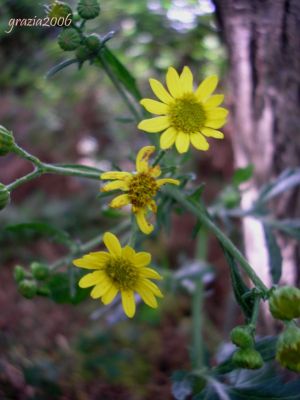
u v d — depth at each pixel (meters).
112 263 0.14
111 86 0.43
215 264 0.31
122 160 0.39
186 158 0.17
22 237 0.33
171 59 0.36
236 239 0.28
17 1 0.30
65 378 0.23
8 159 0.39
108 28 0.36
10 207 0.35
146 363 0.25
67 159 0.40
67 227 0.34
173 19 0.34
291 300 0.12
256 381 0.16
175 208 0.18
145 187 0.13
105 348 0.25
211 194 0.33
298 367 0.12
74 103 0.42
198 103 0.14
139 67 0.37
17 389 0.21
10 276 0.31
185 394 0.15
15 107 0.42
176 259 0.32
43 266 0.18
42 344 0.25
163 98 0.14
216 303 0.30
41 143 0.41
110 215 0.21
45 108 0.42
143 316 0.27
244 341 0.13
